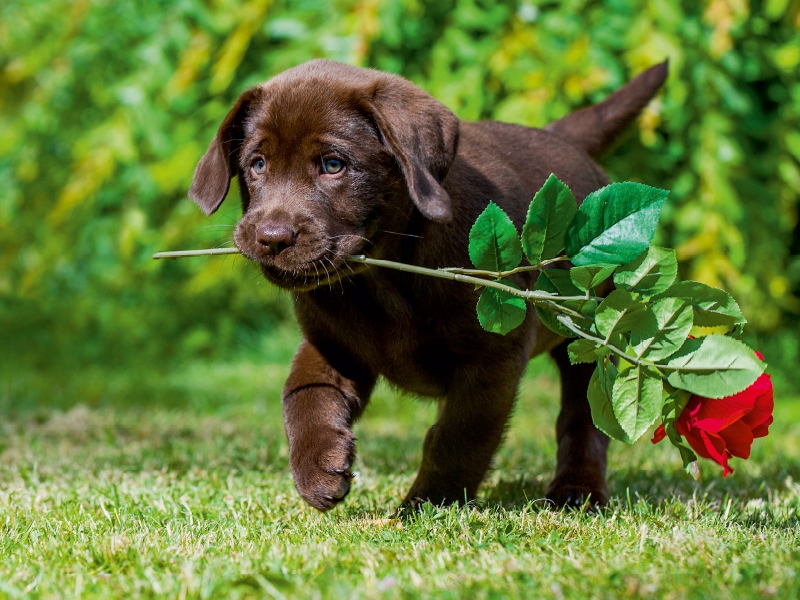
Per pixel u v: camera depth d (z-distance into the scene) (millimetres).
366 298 4809
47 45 11906
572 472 5496
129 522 4570
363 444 7484
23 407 9305
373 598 3188
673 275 4027
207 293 13344
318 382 4922
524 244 4129
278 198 4504
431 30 10711
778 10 9742
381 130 4469
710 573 3537
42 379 11398
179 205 11719
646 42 9797
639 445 7508
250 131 4809
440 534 4176
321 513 4832
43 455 6746
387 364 4945
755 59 10414
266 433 7961
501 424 4828
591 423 5633
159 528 4445
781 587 3295
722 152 10055
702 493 5660
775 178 10867
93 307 13367
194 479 5820
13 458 6629
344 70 4883
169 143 11352
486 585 3369
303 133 4562
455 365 4824
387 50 10547
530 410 9898
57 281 13656
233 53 10602
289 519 4691
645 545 3973
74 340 13195
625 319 4023
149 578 3490
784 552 3779
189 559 3764
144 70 11180
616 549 3906
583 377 5715
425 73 10641
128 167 12016
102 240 12992
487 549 3906
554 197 4070
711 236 10086
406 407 10109
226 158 4836
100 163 11188
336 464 4492
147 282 13359
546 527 4336
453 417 4812
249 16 10664
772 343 12305
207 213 4797
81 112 12594
